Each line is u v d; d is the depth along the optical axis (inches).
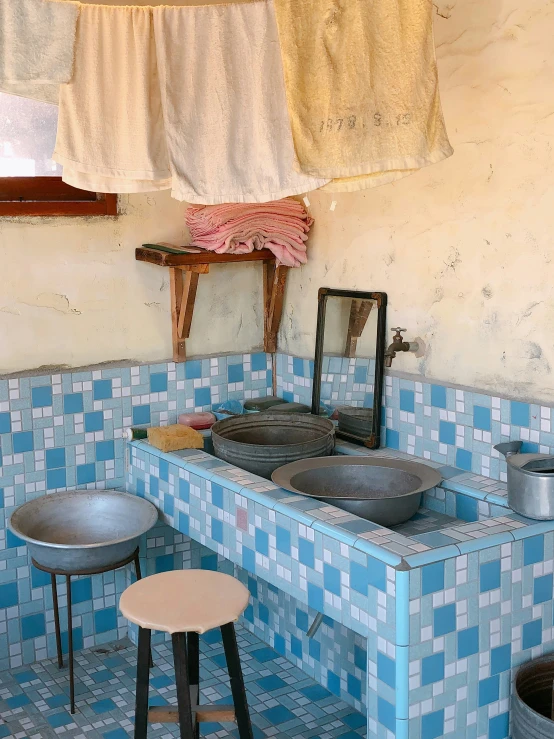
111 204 129.8
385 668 87.6
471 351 111.0
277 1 84.2
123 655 133.5
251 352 145.8
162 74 96.5
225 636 91.7
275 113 94.2
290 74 85.0
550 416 101.0
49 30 93.9
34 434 127.2
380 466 111.8
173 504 124.1
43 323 127.0
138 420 135.8
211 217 128.3
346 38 84.4
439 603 87.0
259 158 95.9
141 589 93.2
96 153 99.7
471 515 105.5
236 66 95.9
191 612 87.5
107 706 119.2
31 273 125.0
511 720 93.0
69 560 114.3
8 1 91.5
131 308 134.0
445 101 109.7
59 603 132.6
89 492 130.0
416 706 87.0
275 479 107.2
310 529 96.7
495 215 105.6
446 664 88.6
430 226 114.5
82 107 98.3
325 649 123.9
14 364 125.4
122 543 115.2
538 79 98.3
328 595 95.0
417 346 118.6
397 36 83.2
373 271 124.9
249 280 145.0
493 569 90.6
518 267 103.6
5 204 121.1
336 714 117.5
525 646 94.7
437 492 109.9
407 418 120.6
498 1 101.5
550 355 101.1
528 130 100.2
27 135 124.4
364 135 85.0
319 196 133.7
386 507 100.3
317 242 135.3
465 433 112.1
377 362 123.0
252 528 107.1
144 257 130.3
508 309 105.5
